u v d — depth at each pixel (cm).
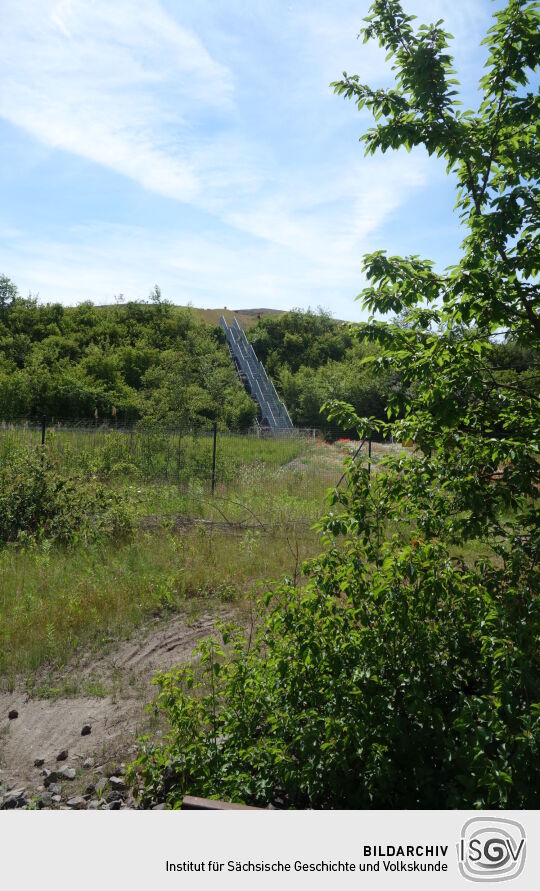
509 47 358
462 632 314
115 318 5019
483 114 390
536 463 309
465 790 274
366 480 340
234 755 326
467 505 317
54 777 383
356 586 317
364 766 299
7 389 2881
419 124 389
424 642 303
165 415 2150
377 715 296
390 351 368
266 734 340
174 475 1572
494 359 399
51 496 983
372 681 301
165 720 447
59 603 660
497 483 316
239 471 1653
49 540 877
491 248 367
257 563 820
